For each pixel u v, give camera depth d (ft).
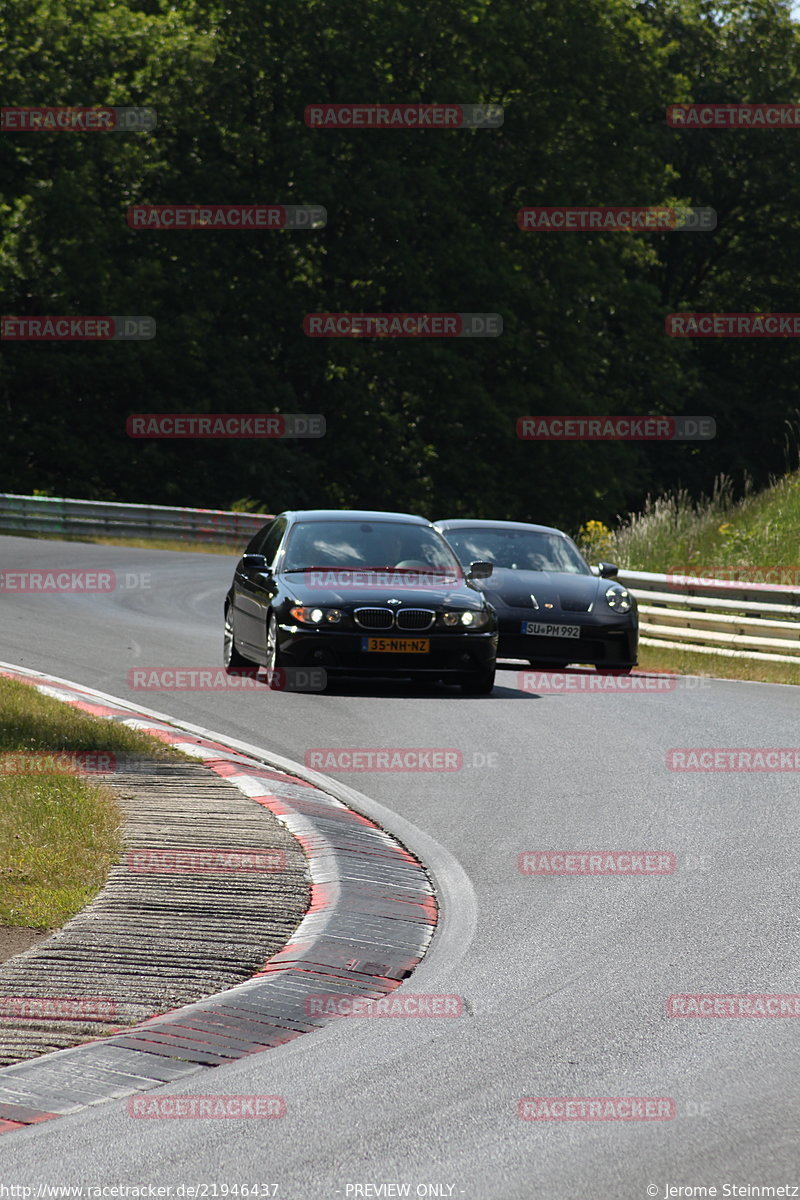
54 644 196.03
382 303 571.69
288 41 545.44
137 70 538.88
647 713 160.15
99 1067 60.75
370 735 141.38
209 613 250.78
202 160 543.80
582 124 592.60
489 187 570.87
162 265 537.24
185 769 117.19
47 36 519.19
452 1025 66.74
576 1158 52.31
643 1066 61.46
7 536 402.11
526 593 192.85
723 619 222.48
